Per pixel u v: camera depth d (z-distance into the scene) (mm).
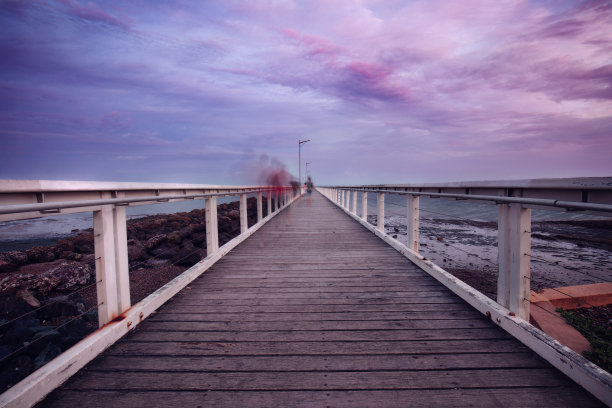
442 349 2180
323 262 4684
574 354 1879
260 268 4379
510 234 2479
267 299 3186
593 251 9781
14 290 4852
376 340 2318
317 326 2561
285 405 1636
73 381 1819
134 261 7293
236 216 15211
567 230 13930
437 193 3750
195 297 3250
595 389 1656
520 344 2229
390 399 1680
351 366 1983
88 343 2031
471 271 7285
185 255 7254
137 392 1736
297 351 2168
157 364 2004
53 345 3209
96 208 2213
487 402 1650
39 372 1703
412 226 4742
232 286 3607
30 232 17766
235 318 2721
